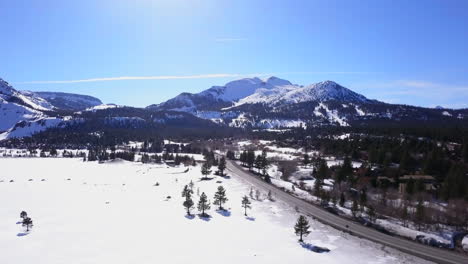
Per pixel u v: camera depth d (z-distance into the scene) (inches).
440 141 7726.4
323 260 2856.8
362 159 6889.8
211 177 6510.8
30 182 6363.2
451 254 3065.9
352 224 3828.7
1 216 4010.8
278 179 6235.2
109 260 2763.3
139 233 3444.9
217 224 3779.5
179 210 4347.9
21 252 2923.2
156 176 7042.3
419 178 5009.8
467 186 4453.7
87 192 5447.8
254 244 3189.0
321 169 5565.9
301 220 3334.2
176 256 2859.3
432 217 3878.0
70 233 3417.8
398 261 2888.8
